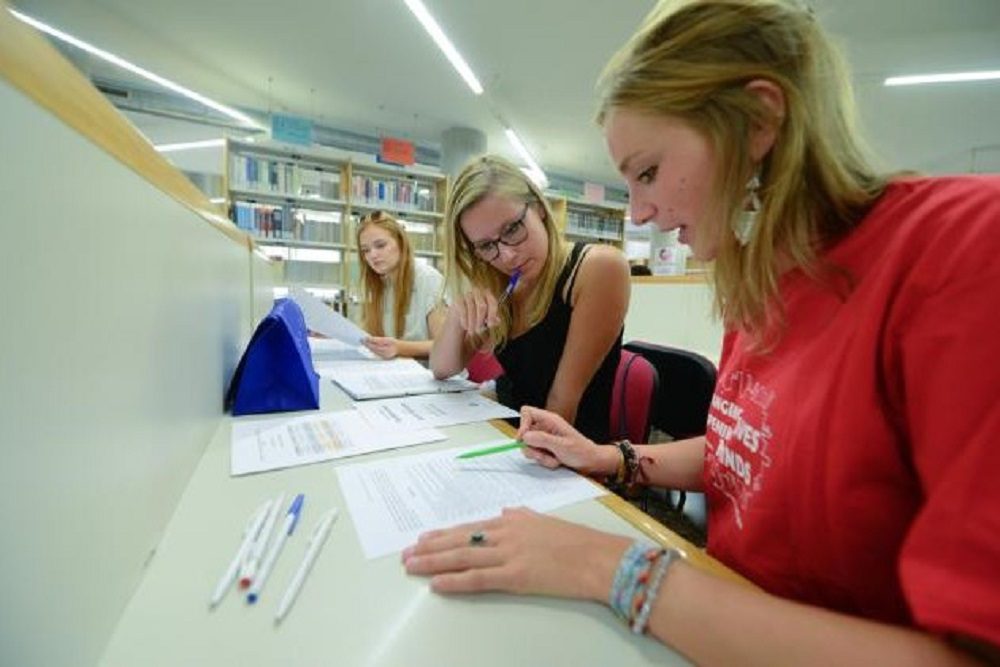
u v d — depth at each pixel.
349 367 1.39
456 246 1.15
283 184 3.96
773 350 0.46
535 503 0.53
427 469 0.62
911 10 3.04
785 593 0.44
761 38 0.41
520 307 1.16
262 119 5.12
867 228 0.38
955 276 0.28
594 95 0.51
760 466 0.46
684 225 0.49
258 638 0.32
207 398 0.69
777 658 0.28
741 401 0.51
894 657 0.25
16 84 0.22
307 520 0.48
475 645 0.32
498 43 3.67
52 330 0.25
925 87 4.05
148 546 0.40
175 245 0.50
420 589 0.38
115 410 0.33
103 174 0.31
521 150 6.11
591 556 0.37
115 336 0.33
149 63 4.07
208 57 3.97
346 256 4.19
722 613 0.30
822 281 0.40
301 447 0.69
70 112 0.27
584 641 0.33
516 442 0.72
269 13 3.36
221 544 0.43
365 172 4.33
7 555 0.21
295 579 0.38
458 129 5.51
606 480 0.67
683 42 0.42
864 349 0.34
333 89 4.56
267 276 1.86
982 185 0.32
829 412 0.38
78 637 0.27
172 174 0.49
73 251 0.27
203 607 0.35
